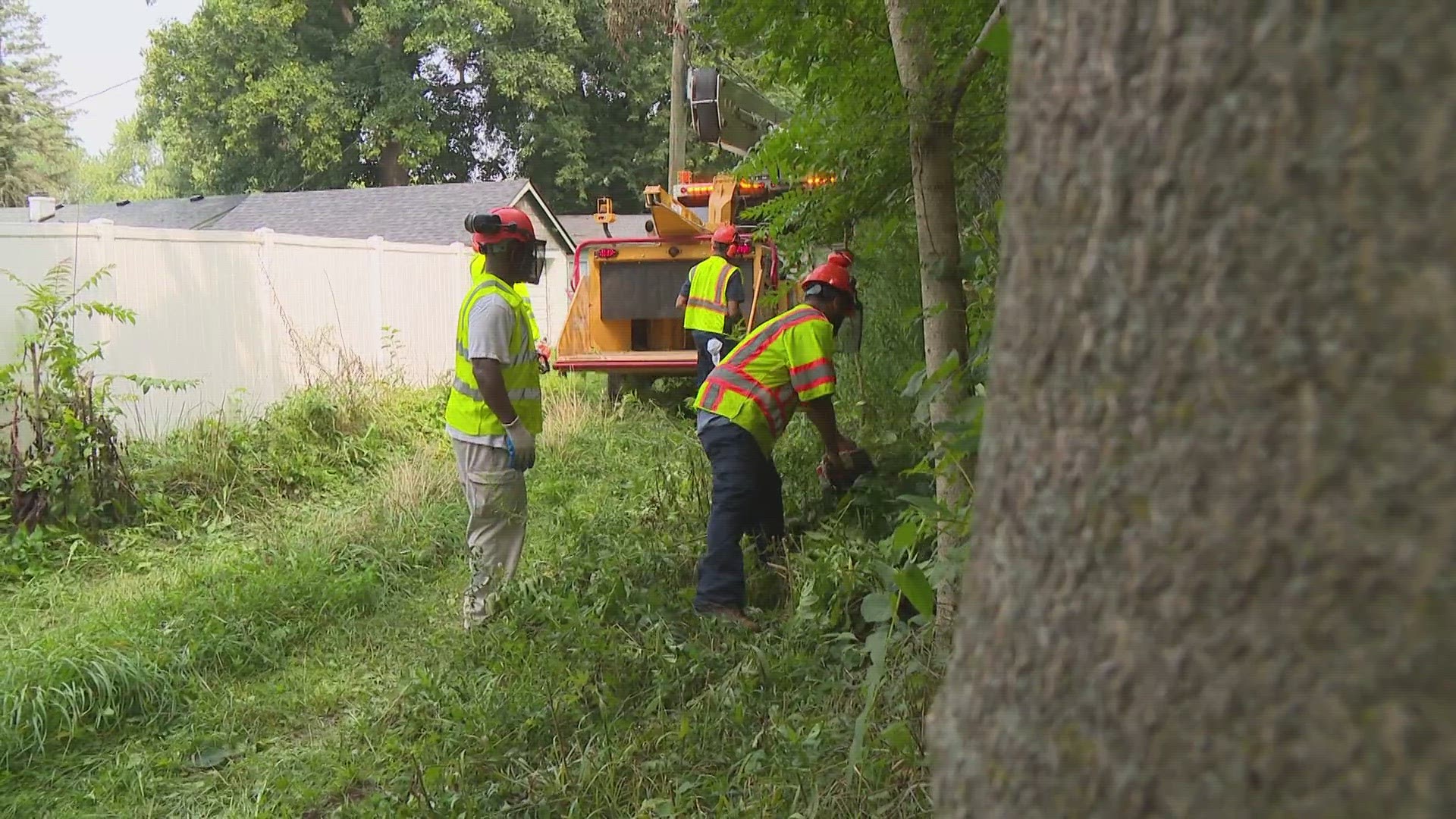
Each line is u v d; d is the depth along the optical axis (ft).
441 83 112.98
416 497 23.90
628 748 11.20
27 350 24.00
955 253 10.66
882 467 16.88
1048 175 3.15
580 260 36.60
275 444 27.63
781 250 16.42
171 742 13.73
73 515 22.15
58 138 155.12
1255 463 2.68
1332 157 2.56
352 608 17.95
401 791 11.31
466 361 15.99
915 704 10.03
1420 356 2.46
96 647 15.21
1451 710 2.43
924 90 10.26
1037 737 3.15
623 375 36.19
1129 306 2.91
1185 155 2.78
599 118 117.39
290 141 105.50
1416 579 2.47
